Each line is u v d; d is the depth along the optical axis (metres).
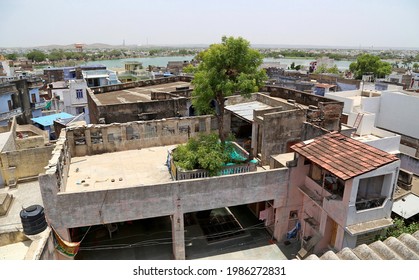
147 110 27.06
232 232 21.34
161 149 23.38
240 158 19.67
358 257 8.18
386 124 39.97
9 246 15.38
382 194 16.56
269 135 22.27
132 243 20.16
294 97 29.73
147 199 16.77
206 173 18.42
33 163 26.69
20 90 47.38
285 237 20.55
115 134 22.50
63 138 19.81
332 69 97.50
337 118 24.38
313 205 18.84
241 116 24.80
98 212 16.34
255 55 19.06
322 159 16.95
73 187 17.77
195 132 24.50
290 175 19.08
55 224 15.88
